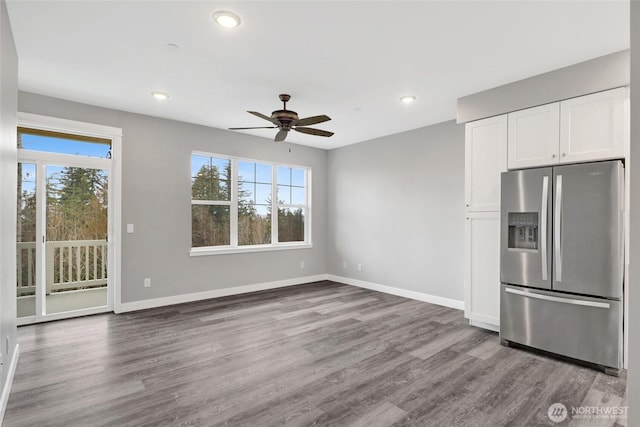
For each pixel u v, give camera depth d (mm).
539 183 3021
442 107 4078
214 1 2109
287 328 3701
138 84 3432
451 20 2305
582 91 2893
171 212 4660
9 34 2312
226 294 5191
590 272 2740
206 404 2207
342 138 5637
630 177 1383
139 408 2156
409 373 2660
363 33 2477
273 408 2170
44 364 2766
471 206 3695
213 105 4051
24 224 3775
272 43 2623
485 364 2832
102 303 4430
